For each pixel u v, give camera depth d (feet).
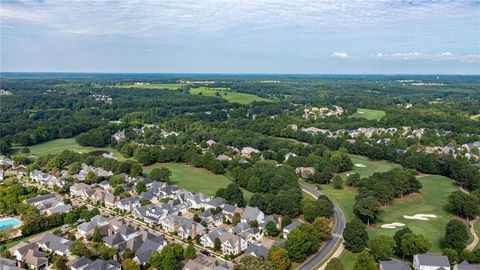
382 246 428.56
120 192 649.61
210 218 551.18
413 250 433.07
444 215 588.09
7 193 624.59
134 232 499.10
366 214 537.24
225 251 465.47
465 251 428.15
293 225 504.43
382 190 616.80
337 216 579.89
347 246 465.06
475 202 560.61
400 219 570.87
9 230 500.74
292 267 425.69
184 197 643.86
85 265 423.23
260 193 630.74
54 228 537.24
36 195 644.69
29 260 432.66
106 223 531.50
